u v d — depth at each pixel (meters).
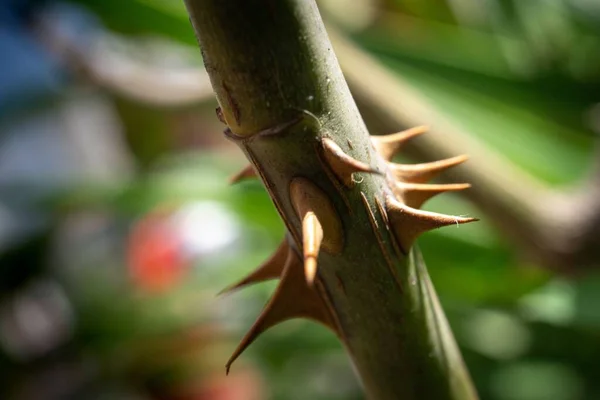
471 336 0.26
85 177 0.39
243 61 0.10
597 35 0.29
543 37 0.29
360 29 0.28
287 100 0.10
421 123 0.21
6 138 0.43
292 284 0.11
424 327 0.11
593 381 0.25
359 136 0.10
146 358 0.36
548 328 0.25
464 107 0.27
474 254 0.25
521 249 0.23
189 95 0.25
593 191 0.21
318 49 0.10
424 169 0.12
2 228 0.42
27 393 0.39
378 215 0.11
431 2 0.30
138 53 0.29
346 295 0.11
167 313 0.34
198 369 0.36
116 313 0.37
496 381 0.26
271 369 0.32
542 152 0.26
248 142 0.10
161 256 0.36
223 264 0.32
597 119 0.27
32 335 0.41
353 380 0.32
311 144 0.10
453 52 0.27
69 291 0.40
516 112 0.27
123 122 0.38
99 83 0.26
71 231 0.42
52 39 0.28
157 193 0.29
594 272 0.21
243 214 0.27
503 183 0.21
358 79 0.20
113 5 0.25
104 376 0.37
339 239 0.11
